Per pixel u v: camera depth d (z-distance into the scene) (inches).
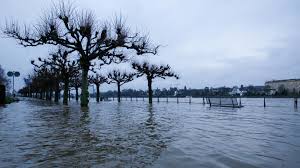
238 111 959.6
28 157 249.8
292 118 673.0
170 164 226.8
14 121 565.3
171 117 687.7
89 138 351.9
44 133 394.6
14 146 300.2
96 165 221.9
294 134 402.6
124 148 289.7
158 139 348.2
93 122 549.3
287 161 241.3
